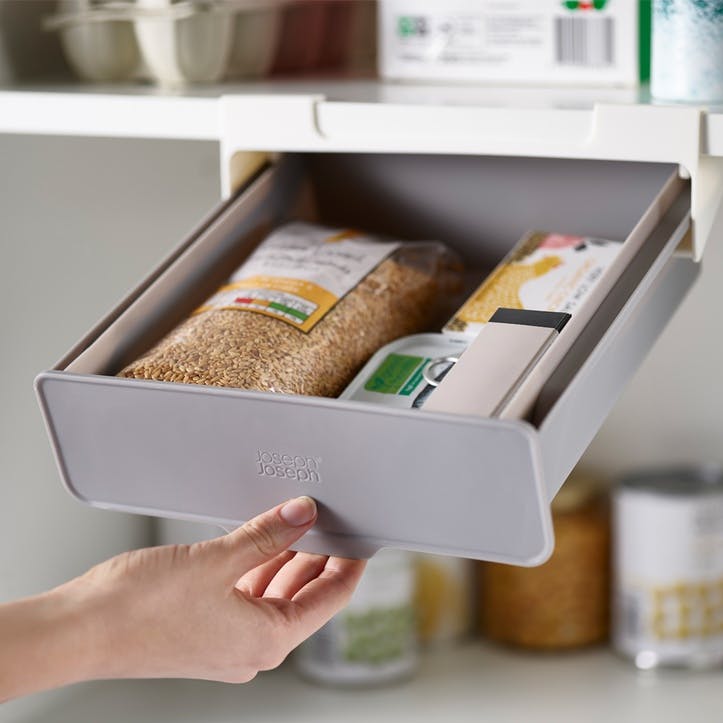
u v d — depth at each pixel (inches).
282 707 52.2
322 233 35.2
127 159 52.4
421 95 35.7
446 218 38.7
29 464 49.9
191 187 54.6
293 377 29.5
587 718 49.2
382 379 30.6
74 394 28.5
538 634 54.9
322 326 31.1
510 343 26.9
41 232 49.0
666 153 30.0
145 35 39.9
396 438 25.2
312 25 45.9
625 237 36.4
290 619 30.5
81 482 30.2
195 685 54.6
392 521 26.7
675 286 33.5
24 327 48.6
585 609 55.1
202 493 28.9
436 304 35.1
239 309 31.2
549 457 25.2
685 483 54.3
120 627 28.6
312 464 26.8
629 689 51.5
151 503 29.9
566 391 25.3
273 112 34.3
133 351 31.2
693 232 30.9
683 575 51.8
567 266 32.8
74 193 50.4
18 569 49.5
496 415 25.0
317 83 41.0
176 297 32.7
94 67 42.6
